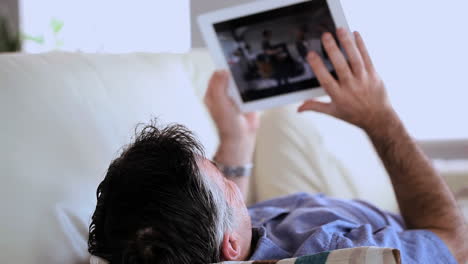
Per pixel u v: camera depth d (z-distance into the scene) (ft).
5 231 3.11
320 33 3.96
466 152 7.75
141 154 2.55
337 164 5.72
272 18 4.01
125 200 2.45
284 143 5.70
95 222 2.59
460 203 6.03
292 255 2.94
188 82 5.03
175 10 9.41
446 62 7.72
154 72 4.62
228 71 4.27
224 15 4.05
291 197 4.25
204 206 2.51
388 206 5.92
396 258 2.09
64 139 3.55
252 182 5.82
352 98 3.88
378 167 5.99
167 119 4.39
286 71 4.18
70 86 3.82
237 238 2.76
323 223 3.35
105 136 3.81
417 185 3.70
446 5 7.62
